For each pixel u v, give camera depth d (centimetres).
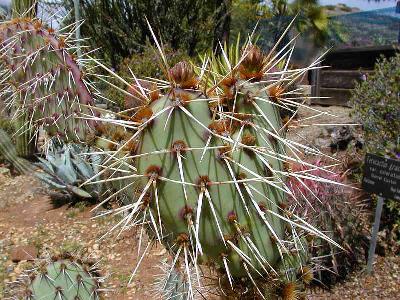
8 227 442
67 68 245
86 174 446
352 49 730
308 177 138
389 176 306
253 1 1336
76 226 422
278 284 141
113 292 310
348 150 417
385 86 413
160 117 119
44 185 509
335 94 745
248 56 132
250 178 125
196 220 115
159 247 365
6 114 507
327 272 312
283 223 137
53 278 223
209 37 953
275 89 139
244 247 126
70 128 245
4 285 336
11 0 436
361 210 350
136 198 128
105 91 489
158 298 285
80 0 888
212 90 127
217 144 121
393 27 1403
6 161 629
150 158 119
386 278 320
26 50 248
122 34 888
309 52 445
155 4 896
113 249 367
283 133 146
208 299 180
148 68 616
